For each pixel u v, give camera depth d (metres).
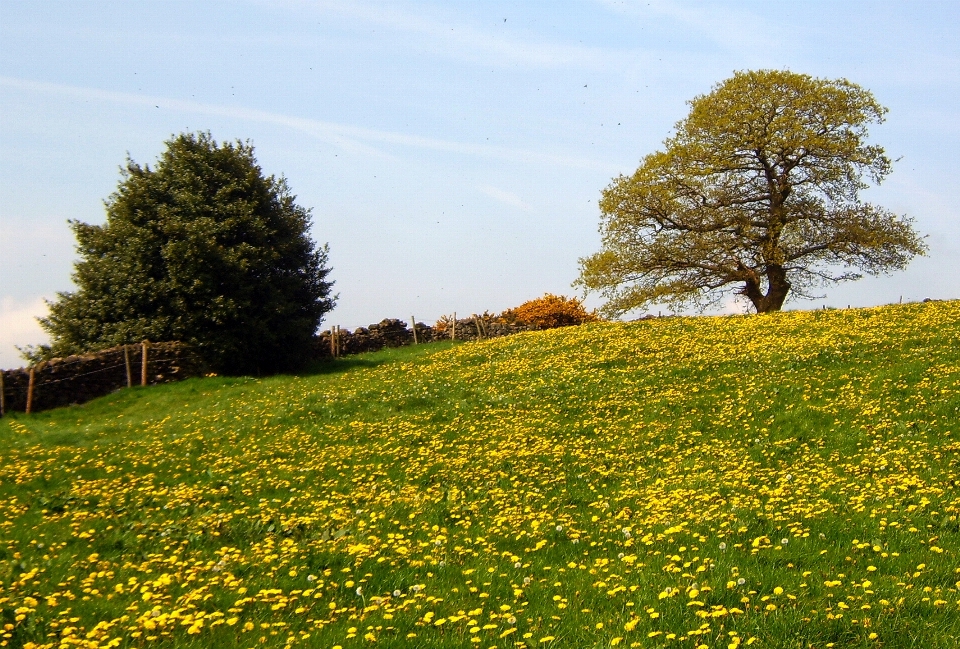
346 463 20.12
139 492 17.66
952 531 11.97
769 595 9.34
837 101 48.25
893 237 47.88
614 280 50.28
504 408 25.56
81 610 10.04
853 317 36.56
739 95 48.88
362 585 10.82
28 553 12.93
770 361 28.69
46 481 19.14
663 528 12.96
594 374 29.39
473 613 9.27
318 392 30.39
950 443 18.34
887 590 9.32
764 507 13.73
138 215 41.25
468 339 50.88
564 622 9.09
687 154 48.72
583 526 13.80
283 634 9.10
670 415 23.39
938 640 8.00
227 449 22.12
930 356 26.50
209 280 39.03
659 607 9.21
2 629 9.36
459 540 13.12
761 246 48.06
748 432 21.09
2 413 30.14
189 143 43.00
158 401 31.55
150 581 10.98
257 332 39.28
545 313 57.88
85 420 29.27
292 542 12.99
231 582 10.89
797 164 48.53
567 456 19.88
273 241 42.69
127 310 39.81
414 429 23.38
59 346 40.75
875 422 20.62
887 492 14.34
